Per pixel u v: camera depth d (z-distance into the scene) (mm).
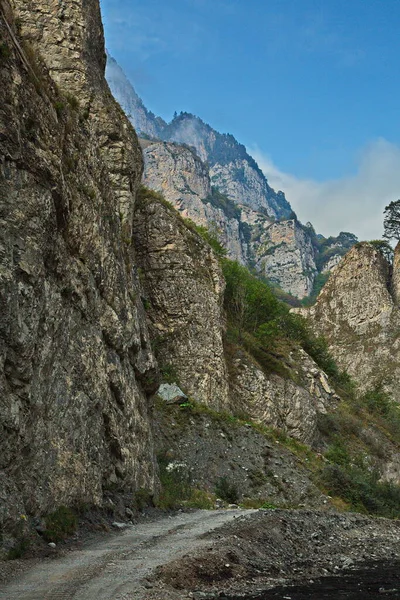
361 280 143500
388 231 170125
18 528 17953
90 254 27781
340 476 48844
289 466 47875
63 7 43594
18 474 19234
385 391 121625
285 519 28547
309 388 73500
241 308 70938
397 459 72500
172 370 53531
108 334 29359
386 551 26141
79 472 23391
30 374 19859
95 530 22734
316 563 22188
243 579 18000
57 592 13602
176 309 56062
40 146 21688
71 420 23500
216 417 50156
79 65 44219
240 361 60219
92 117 44906
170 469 41844
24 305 19453
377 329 135250
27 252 19844
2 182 19266
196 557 18297
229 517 28703
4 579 14781
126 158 46250
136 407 32156
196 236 62250
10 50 20406
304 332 92000
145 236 57719
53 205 22062
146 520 27500
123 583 14703
